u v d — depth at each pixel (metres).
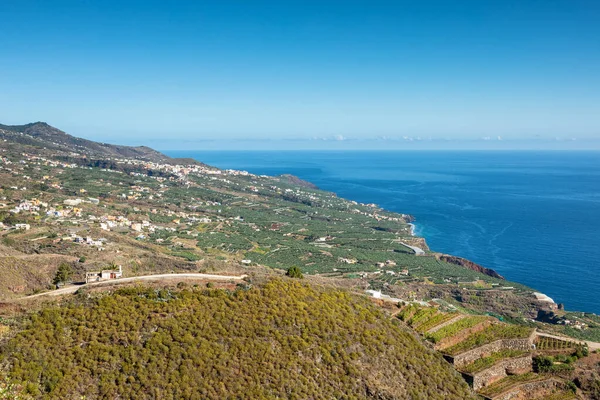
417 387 54.47
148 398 42.22
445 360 61.47
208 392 43.94
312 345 53.69
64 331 46.44
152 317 50.66
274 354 50.44
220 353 48.31
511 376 63.66
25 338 44.09
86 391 41.25
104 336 46.84
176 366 45.72
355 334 57.84
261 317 55.00
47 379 40.66
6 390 34.91
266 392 45.81
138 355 45.78
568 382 63.56
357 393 50.28
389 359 56.59
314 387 48.50
